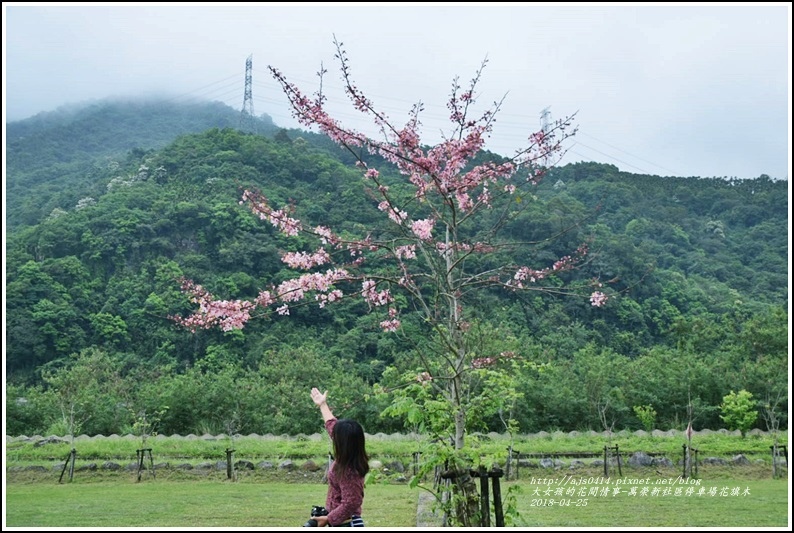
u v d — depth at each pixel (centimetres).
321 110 615
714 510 839
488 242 661
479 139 602
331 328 3141
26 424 2064
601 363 2456
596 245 3678
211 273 3966
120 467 1330
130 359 3478
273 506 900
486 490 527
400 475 548
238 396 2138
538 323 2792
